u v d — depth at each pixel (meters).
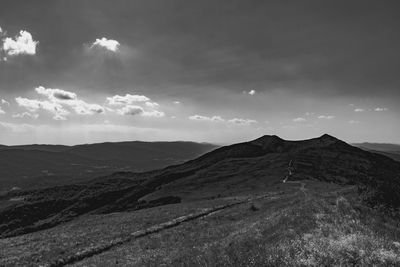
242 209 54.03
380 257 14.41
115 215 76.62
